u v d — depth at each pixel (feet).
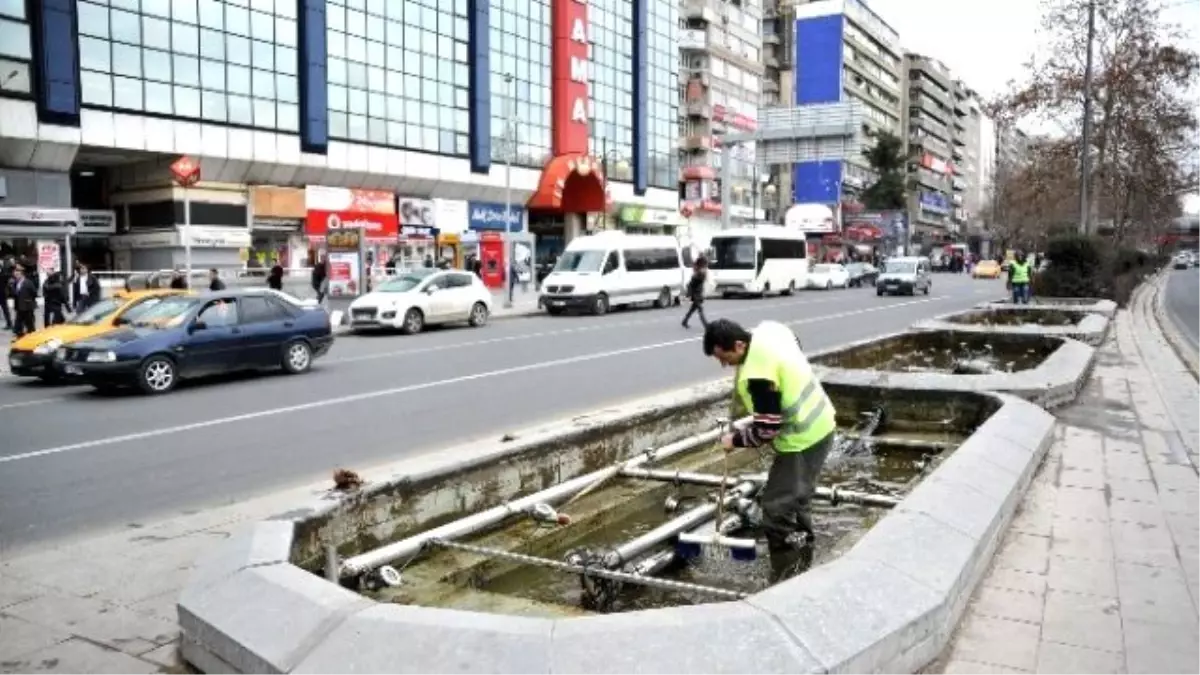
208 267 105.50
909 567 12.80
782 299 121.19
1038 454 22.74
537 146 156.76
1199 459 24.23
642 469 22.97
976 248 428.15
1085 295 94.02
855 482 24.20
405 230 132.67
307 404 38.91
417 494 18.85
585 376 47.09
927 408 30.60
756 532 19.38
